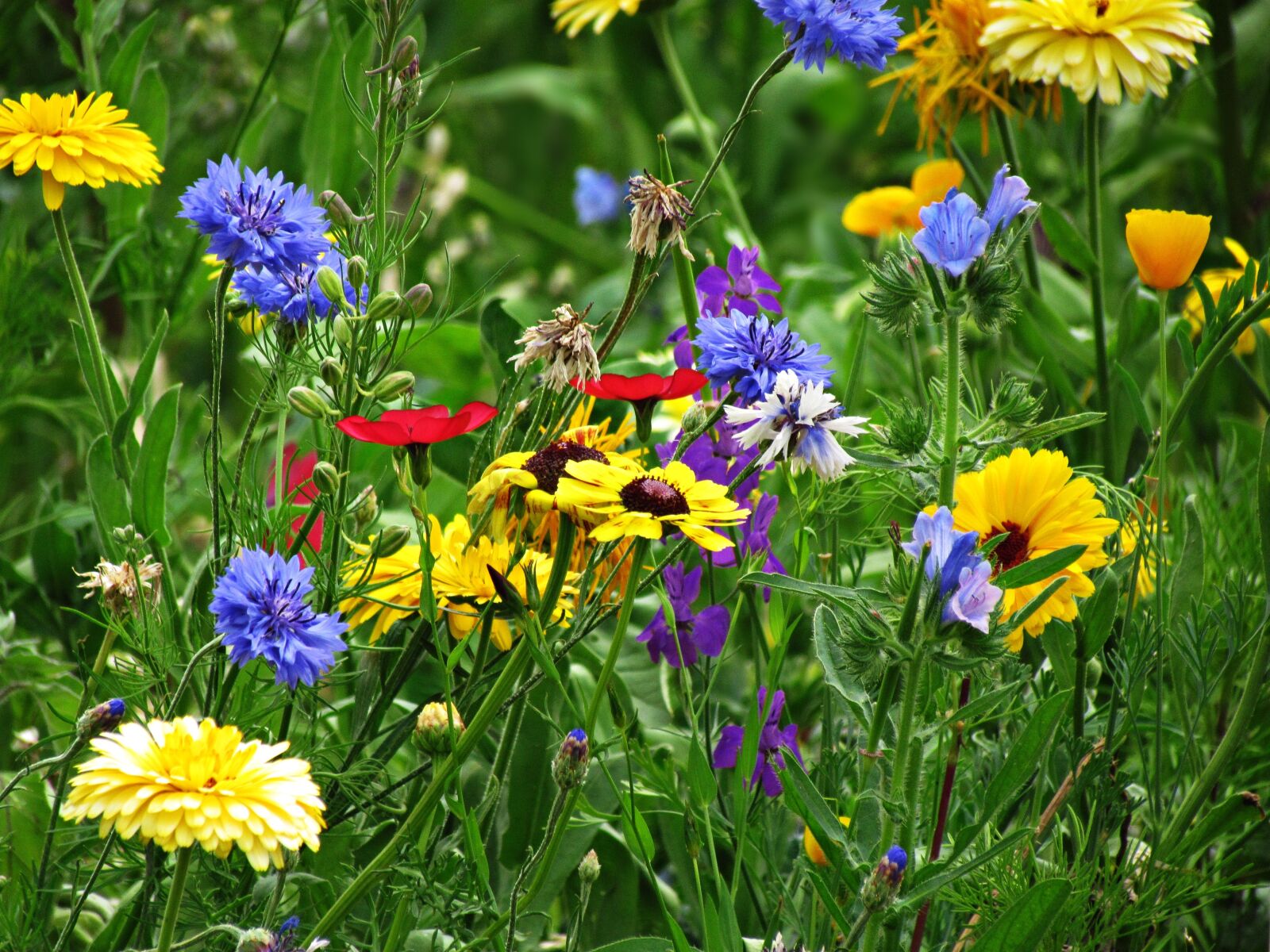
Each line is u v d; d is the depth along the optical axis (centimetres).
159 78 220
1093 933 193
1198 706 197
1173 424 197
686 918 205
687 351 202
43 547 214
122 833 179
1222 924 200
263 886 190
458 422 187
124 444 201
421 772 191
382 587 190
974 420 196
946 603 183
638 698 206
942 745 195
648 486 186
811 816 185
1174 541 201
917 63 217
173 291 224
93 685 193
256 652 185
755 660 199
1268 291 195
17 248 226
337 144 221
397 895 192
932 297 188
